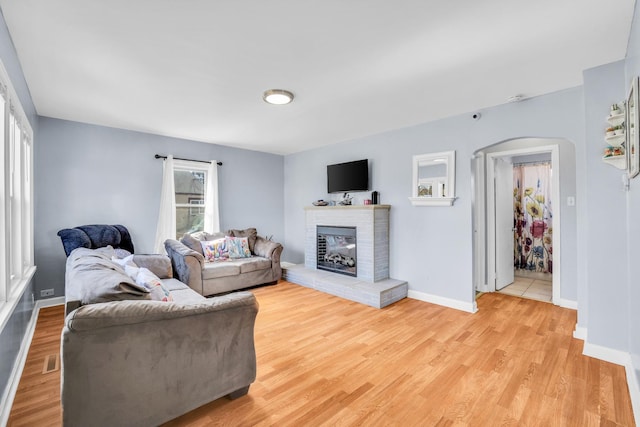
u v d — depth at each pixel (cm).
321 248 498
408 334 281
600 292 233
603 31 188
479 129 334
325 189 521
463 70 241
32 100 302
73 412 132
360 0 160
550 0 160
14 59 207
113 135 402
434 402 181
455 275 356
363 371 216
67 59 222
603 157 225
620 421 165
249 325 184
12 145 235
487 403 180
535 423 164
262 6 164
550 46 207
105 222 396
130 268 231
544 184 538
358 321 315
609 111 231
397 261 416
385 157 427
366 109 333
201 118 364
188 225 486
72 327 130
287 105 320
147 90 280
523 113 301
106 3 161
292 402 181
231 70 241
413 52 214
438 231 371
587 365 223
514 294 414
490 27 185
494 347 253
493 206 432
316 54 217
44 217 352
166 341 153
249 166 552
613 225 228
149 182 432
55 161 360
